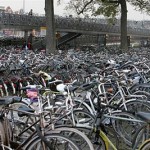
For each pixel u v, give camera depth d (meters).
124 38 25.09
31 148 4.02
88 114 4.91
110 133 4.73
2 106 4.45
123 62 12.02
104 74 8.39
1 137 4.32
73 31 35.28
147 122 4.17
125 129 4.79
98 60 12.31
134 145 4.49
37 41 28.75
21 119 4.51
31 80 8.39
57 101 5.39
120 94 5.85
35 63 11.07
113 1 25.42
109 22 31.17
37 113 4.30
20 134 4.42
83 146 4.07
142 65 10.87
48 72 10.07
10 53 14.04
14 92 7.99
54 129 4.11
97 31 37.66
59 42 33.50
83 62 11.41
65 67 10.91
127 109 5.45
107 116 4.61
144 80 8.08
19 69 9.77
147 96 6.36
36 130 4.04
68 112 4.87
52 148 3.91
